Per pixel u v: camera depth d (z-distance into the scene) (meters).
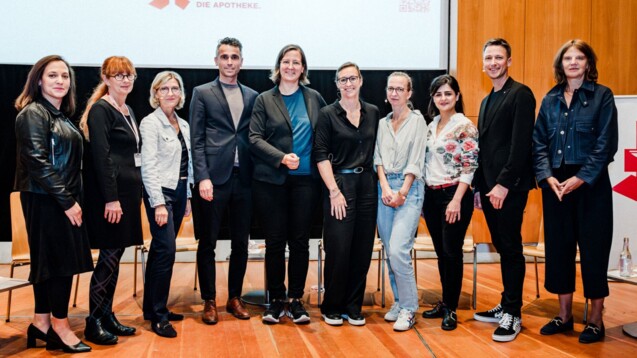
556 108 3.22
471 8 5.51
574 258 3.28
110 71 3.03
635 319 3.56
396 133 3.37
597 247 3.12
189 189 3.57
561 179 3.21
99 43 5.23
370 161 3.38
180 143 3.36
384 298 3.93
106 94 3.11
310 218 3.43
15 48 5.16
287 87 3.45
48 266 2.77
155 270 3.24
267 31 5.40
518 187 3.16
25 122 2.73
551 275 3.28
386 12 5.49
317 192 3.45
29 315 3.67
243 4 5.38
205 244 3.47
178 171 3.32
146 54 5.29
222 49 3.44
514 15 5.57
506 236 3.23
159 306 3.25
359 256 3.40
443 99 3.37
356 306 3.45
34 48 5.18
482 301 4.04
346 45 5.48
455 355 2.87
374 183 3.40
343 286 3.39
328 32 5.45
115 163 3.02
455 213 3.25
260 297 4.15
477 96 5.54
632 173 3.83
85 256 2.88
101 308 3.12
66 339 2.90
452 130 3.34
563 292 3.25
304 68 3.48
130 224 3.08
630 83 5.76
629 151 3.83
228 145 3.42
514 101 3.17
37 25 5.17
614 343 3.08
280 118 3.36
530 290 4.43
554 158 3.20
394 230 3.36
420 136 3.34
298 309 3.43
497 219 3.27
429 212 3.49
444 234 3.34
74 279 4.84
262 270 5.36
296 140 3.39
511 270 3.24
